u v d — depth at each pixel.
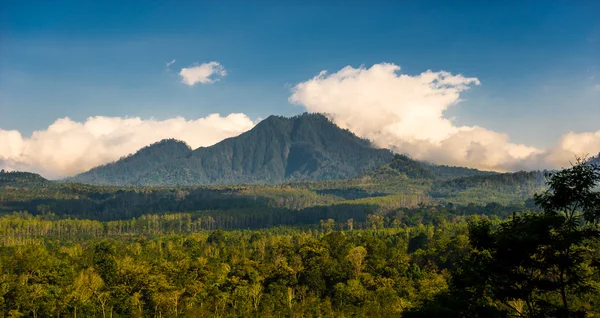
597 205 30.95
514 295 32.84
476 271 34.75
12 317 85.75
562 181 31.62
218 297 102.06
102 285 100.62
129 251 150.12
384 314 85.38
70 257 130.12
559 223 31.47
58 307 91.81
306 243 133.75
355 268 114.81
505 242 31.78
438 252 123.94
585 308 38.19
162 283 99.50
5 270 105.25
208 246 169.88
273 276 116.75
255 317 95.69
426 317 40.72
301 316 94.94
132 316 92.38
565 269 32.62
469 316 36.91
